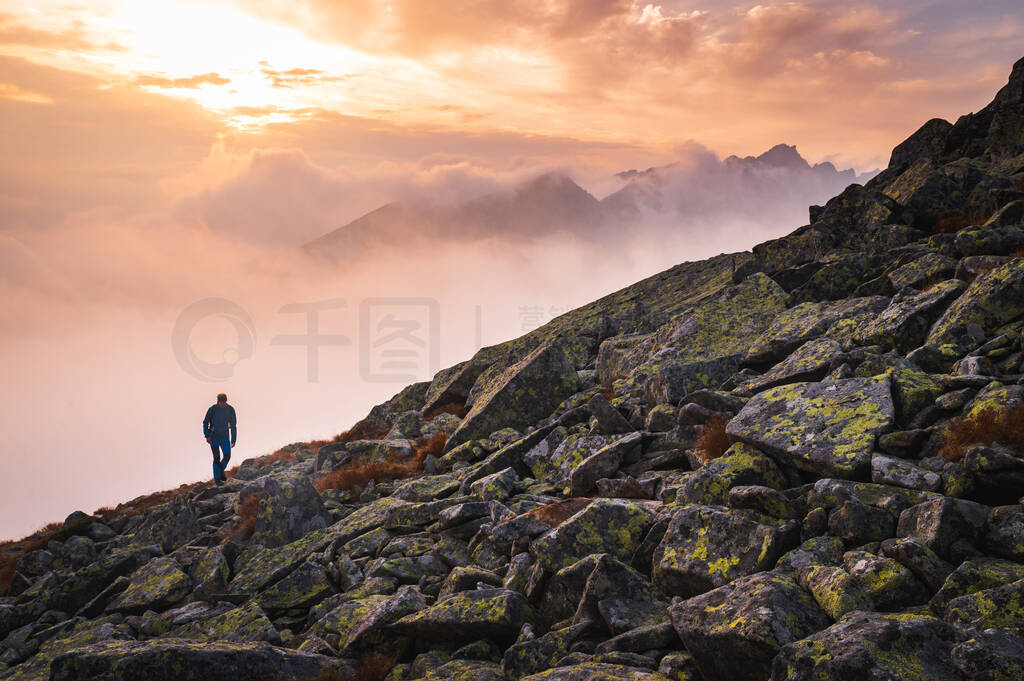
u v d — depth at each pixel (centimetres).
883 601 689
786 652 611
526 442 1717
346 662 1023
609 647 810
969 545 726
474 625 959
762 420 1148
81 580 1633
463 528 1370
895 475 888
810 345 1525
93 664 960
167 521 1928
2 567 2125
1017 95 3500
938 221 2353
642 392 1861
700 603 763
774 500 943
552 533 1073
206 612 1348
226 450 2514
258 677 970
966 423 902
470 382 2945
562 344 2881
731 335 1977
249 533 1744
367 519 1614
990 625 593
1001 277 1277
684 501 1103
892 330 1397
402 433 2539
